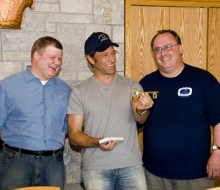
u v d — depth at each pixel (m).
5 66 2.96
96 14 3.11
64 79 3.08
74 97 2.49
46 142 2.47
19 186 2.43
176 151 2.51
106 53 2.44
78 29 3.08
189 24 3.37
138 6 3.26
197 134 2.49
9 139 2.47
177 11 3.34
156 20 3.31
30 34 2.98
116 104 2.44
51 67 2.48
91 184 2.41
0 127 2.50
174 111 2.52
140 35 3.29
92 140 2.33
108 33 3.16
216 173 2.48
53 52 2.46
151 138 2.58
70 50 3.08
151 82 2.65
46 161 2.48
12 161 2.44
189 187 2.52
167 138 2.52
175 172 2.52
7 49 2.95
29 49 2.99
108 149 2.28
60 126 2.55
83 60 3.11
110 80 2.50
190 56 3.40
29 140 2.45
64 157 3.14
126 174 2.41
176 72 2.58
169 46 2.52
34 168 2.45
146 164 2.66
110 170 2.40
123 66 3.23
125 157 2.40
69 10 3.05
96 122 2.42
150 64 3.33
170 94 2.55
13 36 2.95
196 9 3.36
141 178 2.43
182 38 3.37
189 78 2.54
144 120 2.43
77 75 3.11
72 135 2.46
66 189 3.17
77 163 3.18
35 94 2.50
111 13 3.14
